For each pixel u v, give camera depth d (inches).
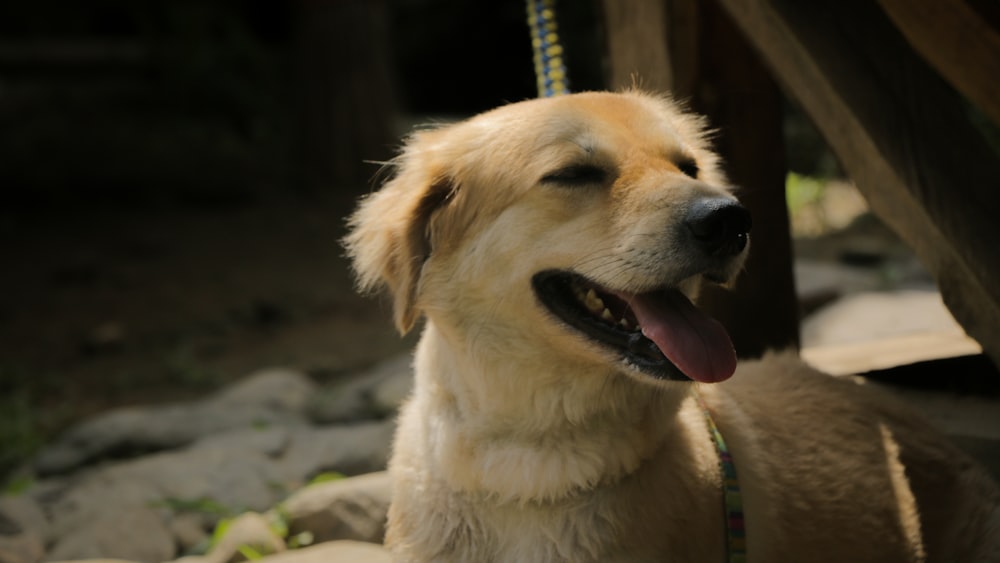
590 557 113.2
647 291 112.7
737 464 123.0
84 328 435.8
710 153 140.4
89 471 245.6
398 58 845.8
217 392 354.6
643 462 115.1
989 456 149.3
